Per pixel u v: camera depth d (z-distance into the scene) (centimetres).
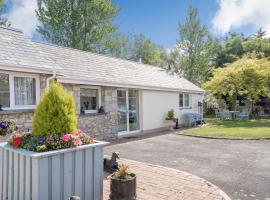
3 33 911
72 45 2512
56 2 2452
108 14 2617
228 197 503
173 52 3275
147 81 1541
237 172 680
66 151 400
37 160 371
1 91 801
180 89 1822
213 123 2000
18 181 408
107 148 1009
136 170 671
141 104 1498
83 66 1224
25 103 862
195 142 1144
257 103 2959
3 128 736
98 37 2598
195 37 3020
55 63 1027
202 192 525
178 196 504
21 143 423
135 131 1451
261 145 1055
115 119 1283
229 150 959
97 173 450
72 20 2481
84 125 1099
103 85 1188
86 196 433
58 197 394
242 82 2270
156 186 556
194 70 3038
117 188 442
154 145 1073
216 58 3506
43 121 428
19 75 843
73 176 415
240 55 3481
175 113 1833
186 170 701
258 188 565
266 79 2270
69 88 1052
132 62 1811
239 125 1762
